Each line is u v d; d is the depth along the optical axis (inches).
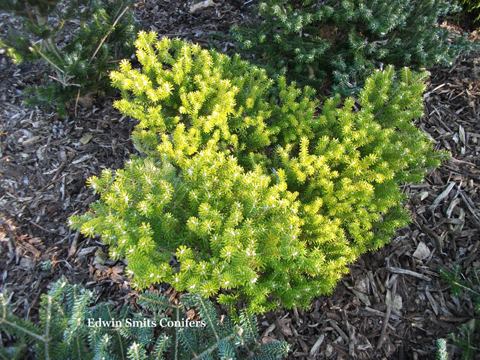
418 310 104.2
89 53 119.7
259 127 108.3
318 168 101.1
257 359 77.9
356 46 130.0
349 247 98.7
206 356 71.8
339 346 96.1
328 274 90.0
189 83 113.3
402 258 114.6
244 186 89.7
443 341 85.9
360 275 109.7
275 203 85.0
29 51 103.3
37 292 94.9
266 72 135.9
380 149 103.3
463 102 155.6
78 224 80.4
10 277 96.5
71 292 82.4
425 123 149.2
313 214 93.0
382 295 106.4
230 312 86.4
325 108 117.3
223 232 81.6
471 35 180.7
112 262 102.6
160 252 85.3
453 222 122.7
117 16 126.2
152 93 98.3
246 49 139.2
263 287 78.5
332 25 143.9
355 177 102.4
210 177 88.9
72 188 115.7
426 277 110.6
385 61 147.6
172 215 89.3
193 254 84.5
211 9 179.5
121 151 126.6
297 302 85.2
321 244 96.2
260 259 80.4
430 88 159.9
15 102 132.2
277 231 79.9
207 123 100.3
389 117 119.0
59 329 75.5
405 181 109.6
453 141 144.4
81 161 122.3
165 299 84.3
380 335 98.9
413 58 141.1
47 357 72.2
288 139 113.0
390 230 102.9
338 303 103.8
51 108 132.8
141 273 71.9
